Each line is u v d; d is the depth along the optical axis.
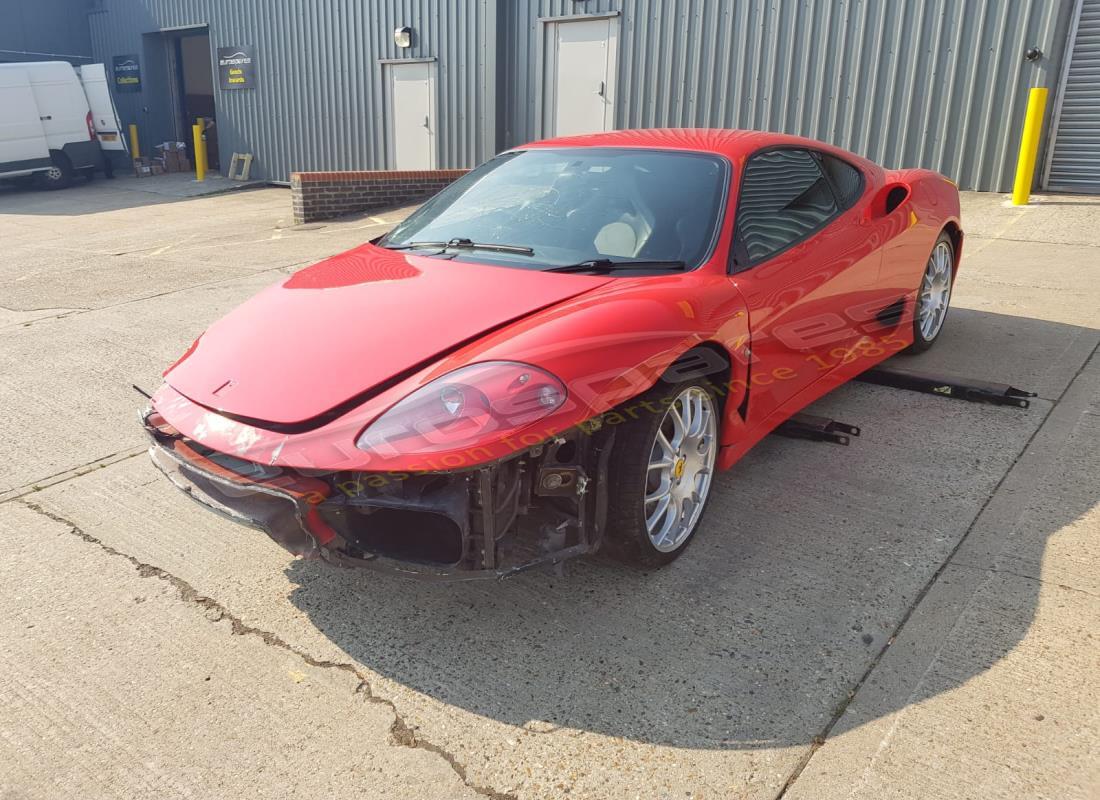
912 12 8.98
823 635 2.48
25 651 2.54
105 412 4.41
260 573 2.94
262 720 2.24
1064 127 8.58
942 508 3.14
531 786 2.00
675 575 2.80
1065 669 2.28
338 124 15.39
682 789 1.97
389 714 2.25
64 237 10.86
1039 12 8.30
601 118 11.74
